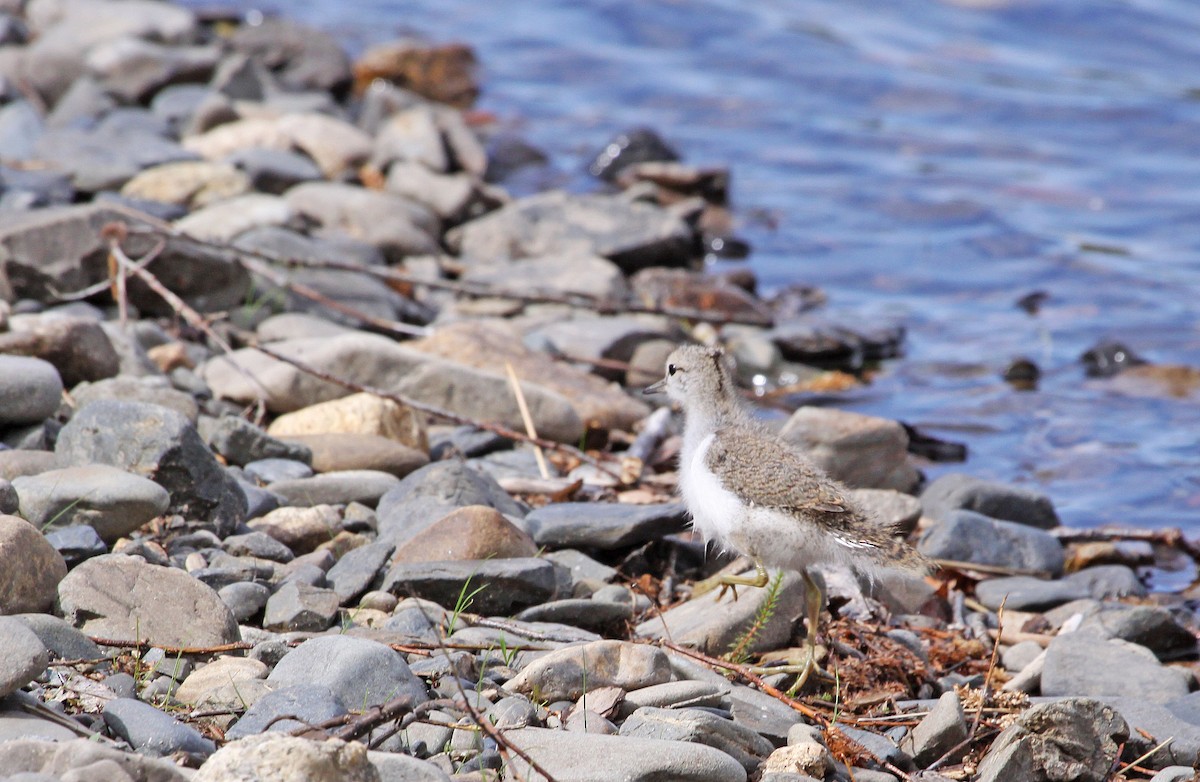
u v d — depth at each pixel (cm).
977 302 2084
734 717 863
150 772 668
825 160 2617
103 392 1211
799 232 2317
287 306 1622
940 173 2559
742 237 2281
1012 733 843
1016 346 1927
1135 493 1518
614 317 1836
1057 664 1006
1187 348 1914
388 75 2803
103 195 1802
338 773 664
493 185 2403
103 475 987
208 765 657
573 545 1136
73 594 855
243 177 1934
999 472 1570
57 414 1175
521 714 805
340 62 2731
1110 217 2388
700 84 2942
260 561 1005
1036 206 2430
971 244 2281
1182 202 2439
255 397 1334
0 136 2033
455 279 1892
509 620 969
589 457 1387
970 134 2734
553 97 2856
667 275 1970
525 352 1534
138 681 817
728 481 995
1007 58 3067
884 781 823
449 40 3116
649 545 1159
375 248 1831
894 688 985
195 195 1888
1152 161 2612
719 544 1071
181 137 2205
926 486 1485
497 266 1934
